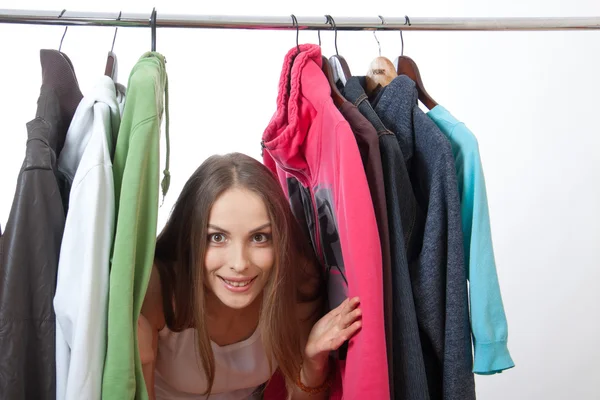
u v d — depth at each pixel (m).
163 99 0.89
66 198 0.85
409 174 0.95
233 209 0.87
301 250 1.02
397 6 1.54
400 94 0.93
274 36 1.48
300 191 1.12
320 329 0.94
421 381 0.84
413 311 0.84
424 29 1.02
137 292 0.77
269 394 1.16
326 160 0.88
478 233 0.87
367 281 0.79
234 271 0.88
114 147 0.82
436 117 0.94
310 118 0.92
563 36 1.57
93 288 0.73
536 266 1.63
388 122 0.95
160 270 0.97
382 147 0.87
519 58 1.57
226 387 1.06
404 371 0.85
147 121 0.75
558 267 1.63
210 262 0.89
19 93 1.37
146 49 1.45
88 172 0.74
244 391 1.11
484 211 0.88
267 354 0.98
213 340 1.03
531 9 1.56
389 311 0.83
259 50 1.48
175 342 0.99
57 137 0.84
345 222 0.80
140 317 0.93
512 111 1.58
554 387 1.68
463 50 1.56
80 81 1.42
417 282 0.88
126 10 1.43
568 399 1.68
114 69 0.92
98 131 0.77
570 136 1.59
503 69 1.57
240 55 1.47
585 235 1.62
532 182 1.60
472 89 1.57
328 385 1.05
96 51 1.43
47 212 0.74
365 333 0.80
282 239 0.91
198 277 0.90
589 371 1.67
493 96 1.57
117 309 0.73
